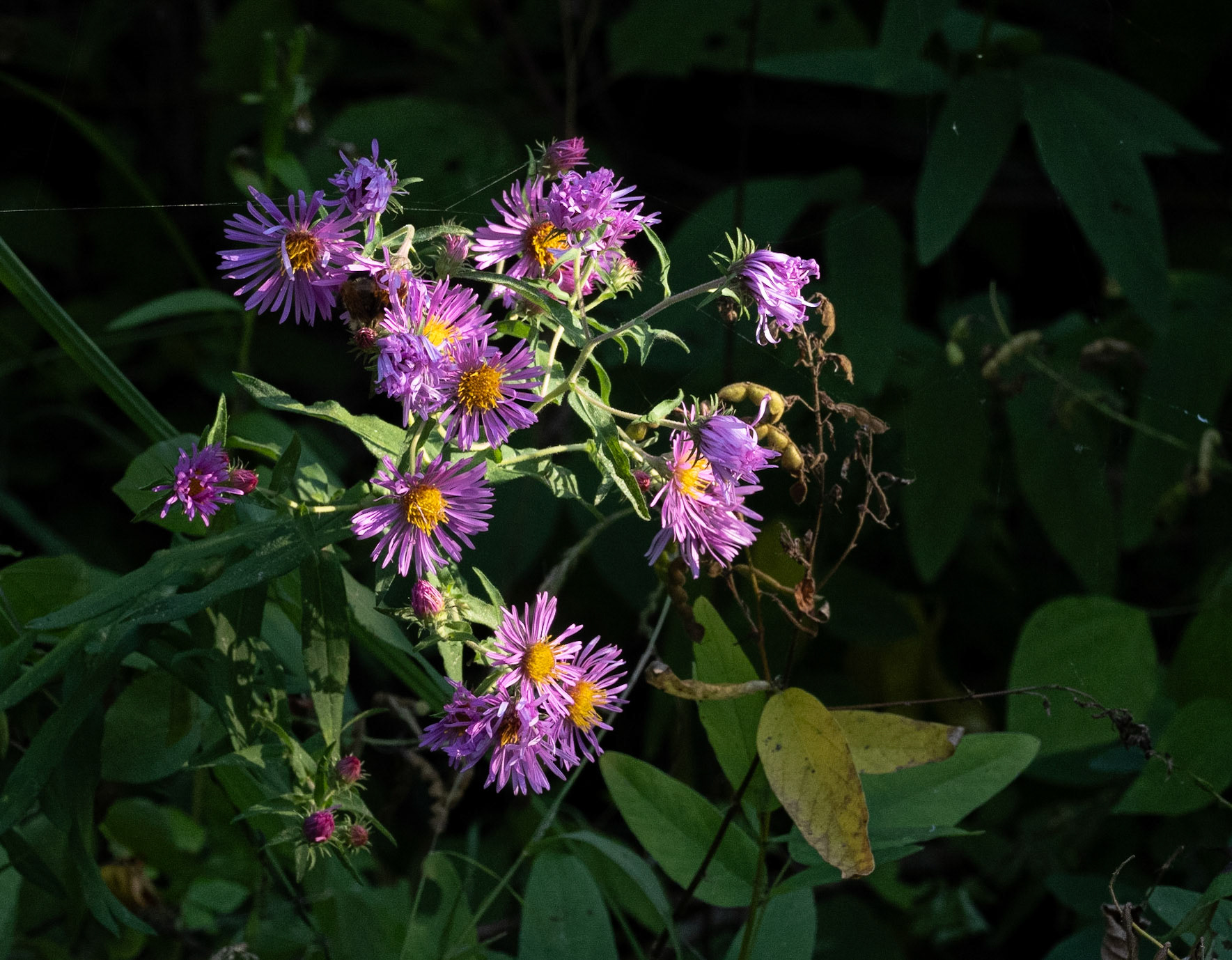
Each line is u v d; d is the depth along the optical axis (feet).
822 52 4.07
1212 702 2.50
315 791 2.06
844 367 2.21
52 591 2.29
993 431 3.84
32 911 2.57
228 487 2.04
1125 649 2.66
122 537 4.27
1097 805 3.05
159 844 2.59
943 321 3.86
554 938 2.31
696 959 2.46
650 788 2.32
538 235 2.07
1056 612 2.67
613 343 3.20
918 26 3.04
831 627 3.22
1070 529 3.35
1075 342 3.55
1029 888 3.10
